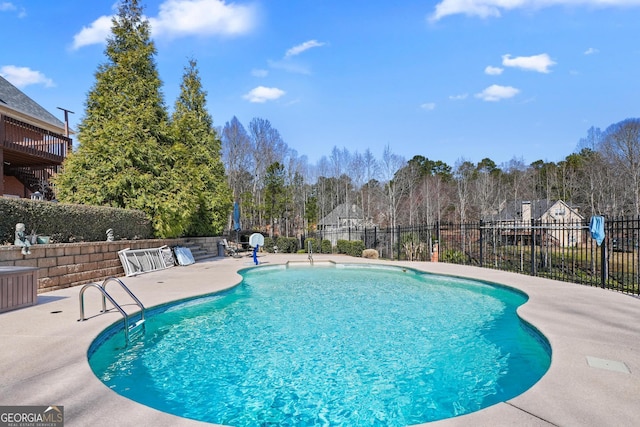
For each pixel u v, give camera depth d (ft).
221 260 55.67
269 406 12.50
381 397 13.10
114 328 18.10
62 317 18.97
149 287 29.35
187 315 24.82
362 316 24.32
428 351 17.71
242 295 31.68
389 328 21.54
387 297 30.55
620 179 130.62
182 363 16.31
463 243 54.54
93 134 42.01
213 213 66.18
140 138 43.86
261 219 143.13
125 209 39.14
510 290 29.07
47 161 54.34
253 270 45.24
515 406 9.61
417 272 41.14
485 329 21.26
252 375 15.02
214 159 69.36
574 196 158.81
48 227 29.09
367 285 36.63
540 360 16.28
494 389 13.58
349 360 16.62
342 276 42.88
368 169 167.43
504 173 199.41
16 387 10.78
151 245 43.04
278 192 107.24
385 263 46.65
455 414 11.87
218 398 13.08
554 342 15.03
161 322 22.86
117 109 43.83
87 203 40.32
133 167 42.75
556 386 10.80
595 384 10.94
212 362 16.43
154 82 46.93
